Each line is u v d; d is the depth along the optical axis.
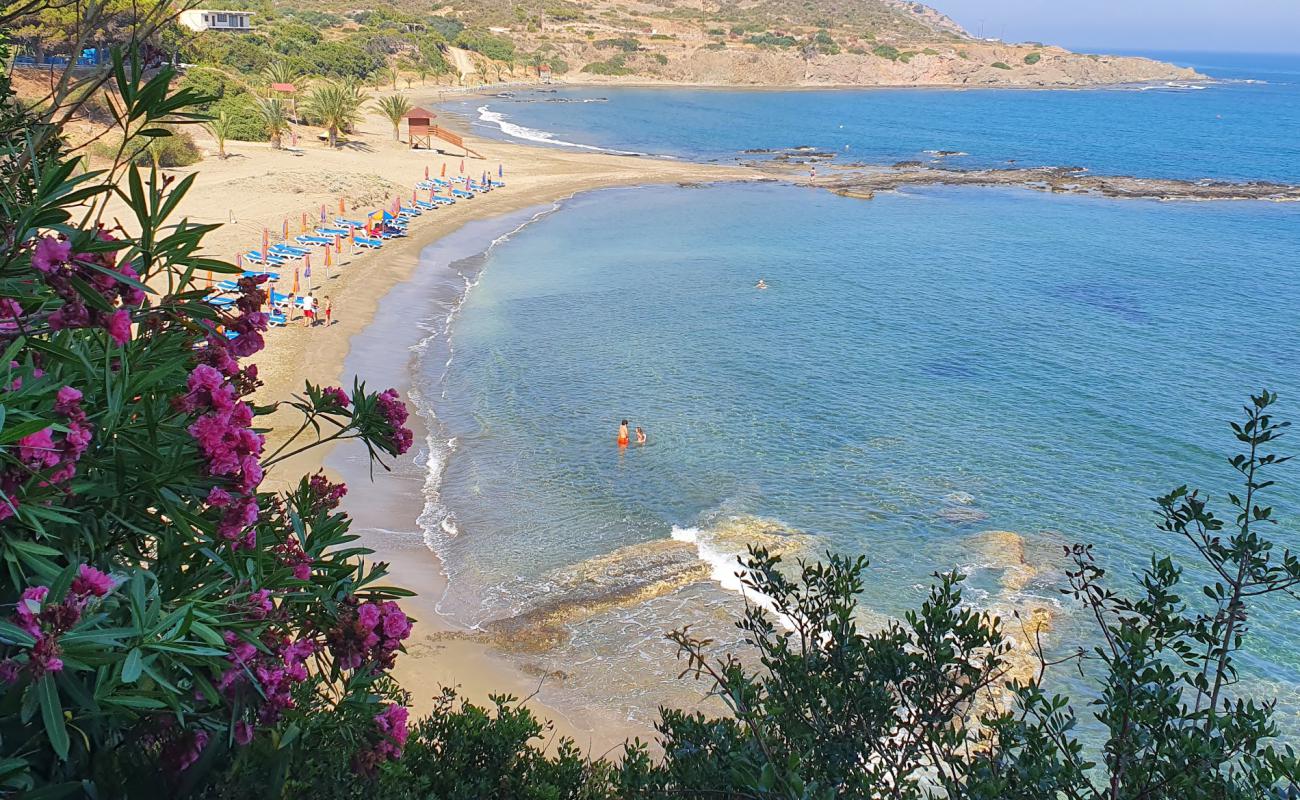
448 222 63.16
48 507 4.24
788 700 5.89
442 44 191.88
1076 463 29.81
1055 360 40.28
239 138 80.12
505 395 34.00
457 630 20.03
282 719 5.74
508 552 23.30
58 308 4.64
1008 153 116.19
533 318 43.78
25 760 4.11
